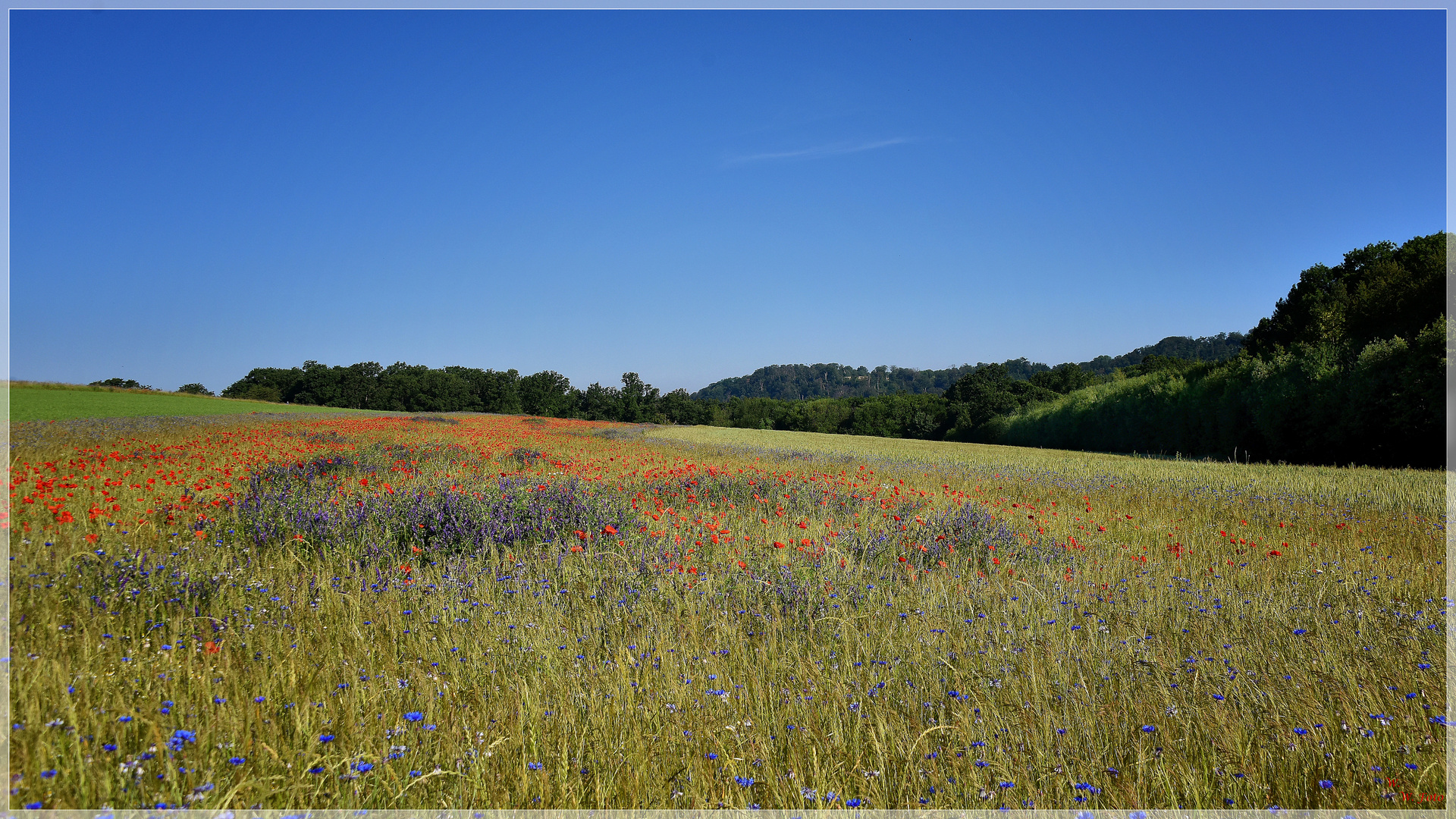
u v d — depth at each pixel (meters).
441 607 4.37
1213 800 2.38
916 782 2.44
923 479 14.98
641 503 9.10
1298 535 8.30
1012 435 54.19
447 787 2.30
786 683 3.40
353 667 3.25
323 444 18.38
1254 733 2.80
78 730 2.38
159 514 7.20
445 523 6.63
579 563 5.68
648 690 3.11
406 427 28.52
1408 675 3.38
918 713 3.01
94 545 5.35
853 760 2.59
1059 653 3.67
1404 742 2.75
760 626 4.40
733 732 2.71
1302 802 2.38
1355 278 34.34
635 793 2.32
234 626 3.84
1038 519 9.12
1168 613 4.75
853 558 6.14
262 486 8.62
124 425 22.20
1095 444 43.22
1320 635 4.08
